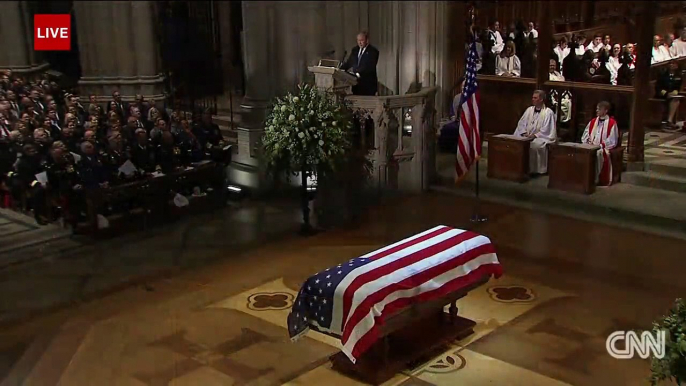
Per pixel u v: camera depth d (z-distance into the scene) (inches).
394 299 226.8
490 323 267.1
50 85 462.6
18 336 270.8
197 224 391.2
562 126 466.0
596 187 398.6
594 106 441.4
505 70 469.7
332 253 343.3
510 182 419.5
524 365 237.5
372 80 421.7
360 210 400.5
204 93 564.7
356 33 476.7
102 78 510.9
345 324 221.6
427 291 237.1
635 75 395.5
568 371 233.0
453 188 425.7
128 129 402.6
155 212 391.5
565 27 507.2
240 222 391.9
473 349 248.7
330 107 359.6
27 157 378.3
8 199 388.8
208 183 416.5
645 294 288.0
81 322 280.8
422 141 418.3
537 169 423.5
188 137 417.1
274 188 433.4
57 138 395.2
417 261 243.1
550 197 395.2
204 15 572.1
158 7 546.3
